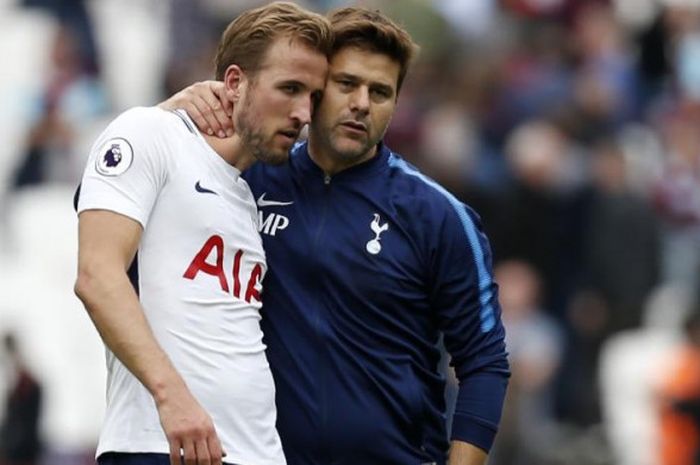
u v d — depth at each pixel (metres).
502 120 43.38
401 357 17.69
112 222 16.25
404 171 17.94
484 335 17.86
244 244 17.05
